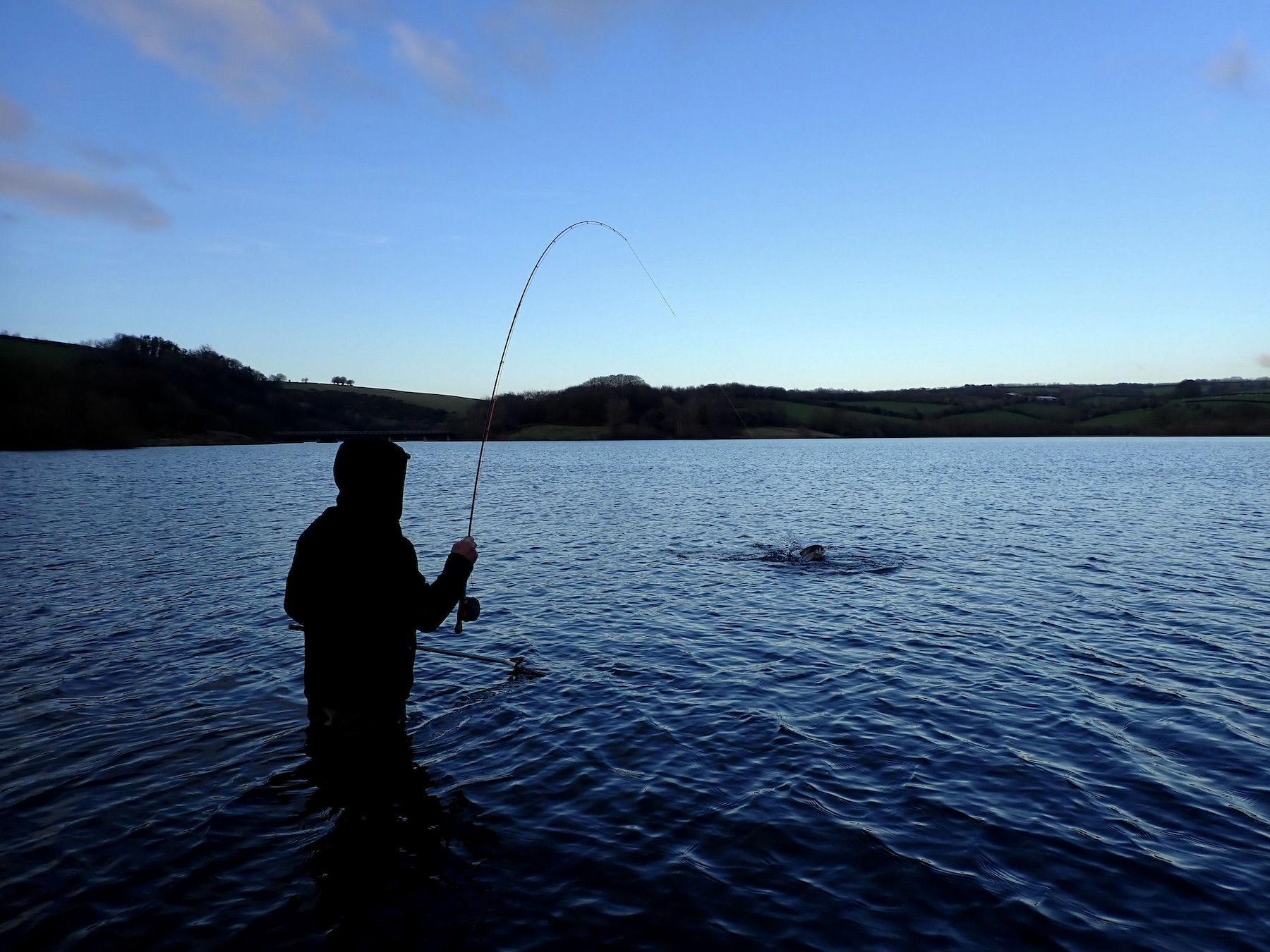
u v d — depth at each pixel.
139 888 3.83
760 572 13.48
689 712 6.57
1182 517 22.22
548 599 11.21
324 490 30.97
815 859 4.26
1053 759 5.68
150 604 10.34
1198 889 4.02
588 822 4.61
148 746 5.50
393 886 3.88
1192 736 6.12
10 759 5.30
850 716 6.54
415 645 5.11
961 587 12.14
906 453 88.75
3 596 10.84
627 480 40.78
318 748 5.04
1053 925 3.69
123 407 87.38
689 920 3.67
